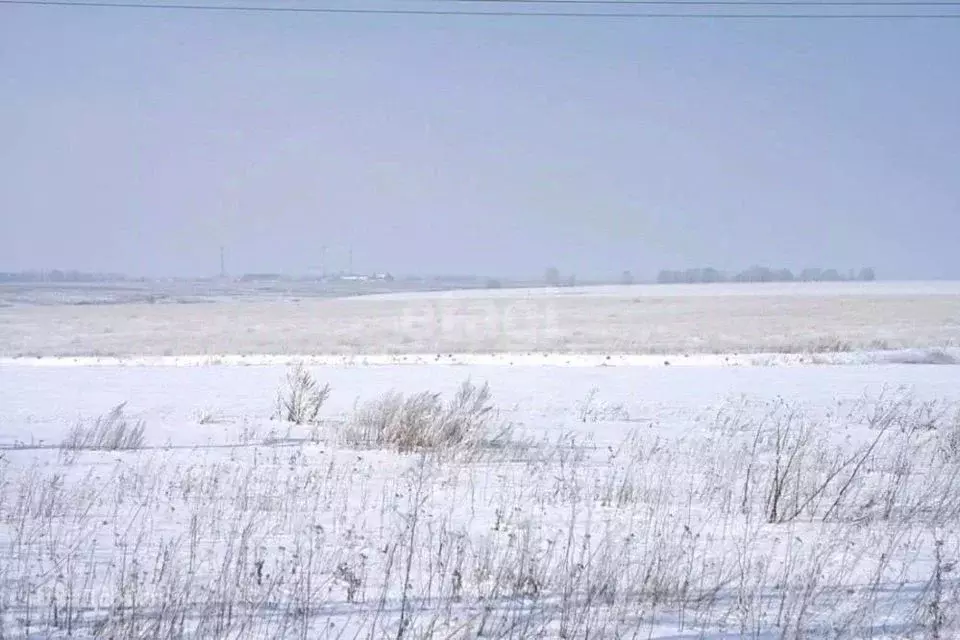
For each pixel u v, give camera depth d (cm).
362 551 1320
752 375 4838
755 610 1052
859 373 4972
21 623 967
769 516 1633
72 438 2528
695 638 952
